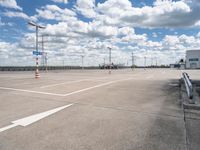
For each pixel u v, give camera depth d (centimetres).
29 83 1514
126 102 729
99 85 1330
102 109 621
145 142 365
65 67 9569
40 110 614
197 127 441
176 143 359
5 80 1853
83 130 432
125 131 423
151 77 2230
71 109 625
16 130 434
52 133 416
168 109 609
